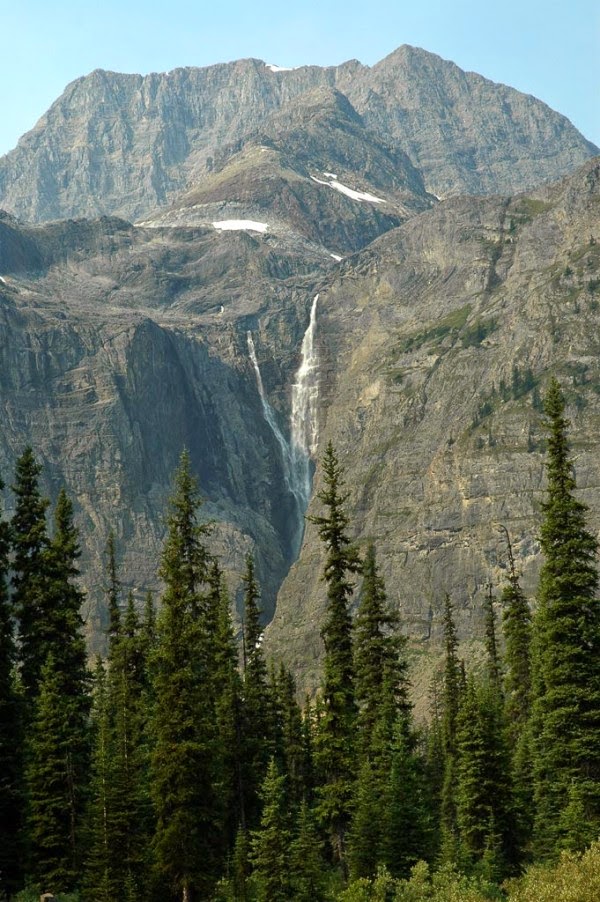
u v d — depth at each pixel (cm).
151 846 13238
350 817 14288
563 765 12838
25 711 13400
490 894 11969
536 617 13062
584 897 9569
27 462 14588
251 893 13750
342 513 14275
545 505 13050
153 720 13200
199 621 13825
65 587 14262
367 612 15675
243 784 15762
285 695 19125
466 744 14600
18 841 12950
